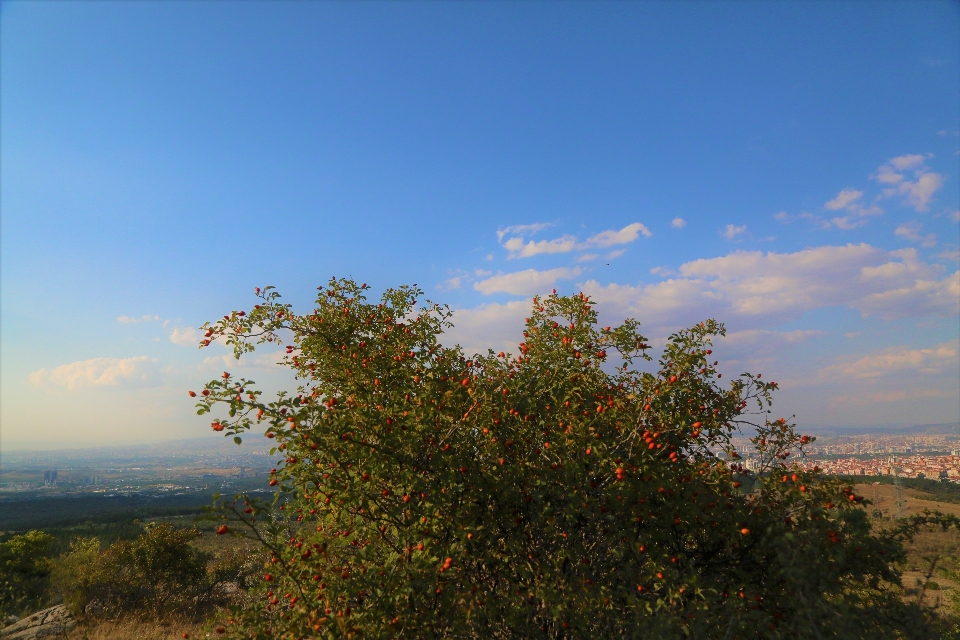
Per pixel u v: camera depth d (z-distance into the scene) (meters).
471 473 4.44
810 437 5.25
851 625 3.67
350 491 4.33
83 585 12.39
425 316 6.71
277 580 4.84
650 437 4.52
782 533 4.13
